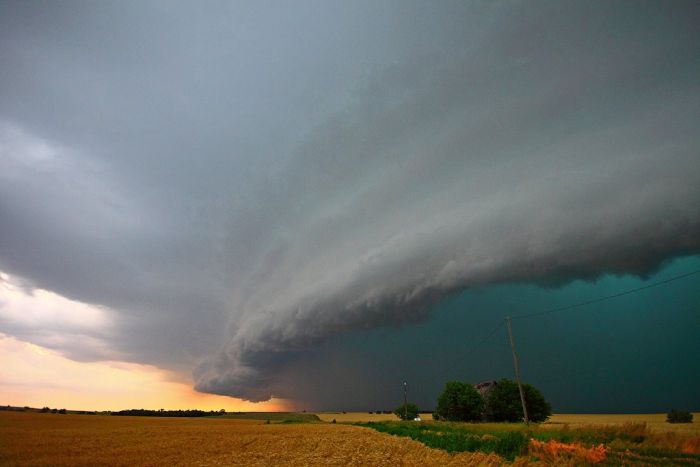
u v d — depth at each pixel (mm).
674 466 17438
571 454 20656
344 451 30047
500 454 23453
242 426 78000
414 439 38094
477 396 74250
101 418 108062
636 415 116375
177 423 90562
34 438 43750
